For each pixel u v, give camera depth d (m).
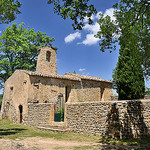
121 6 8.36
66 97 18.69
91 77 21.83
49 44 30.09
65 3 7.33
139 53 9.41
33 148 6.97
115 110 9.12
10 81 20.11
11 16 9.94
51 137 9.63
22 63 25.86
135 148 6.55
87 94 19.91
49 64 21.17
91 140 8.62
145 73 9.96
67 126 11.45
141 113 9.45
